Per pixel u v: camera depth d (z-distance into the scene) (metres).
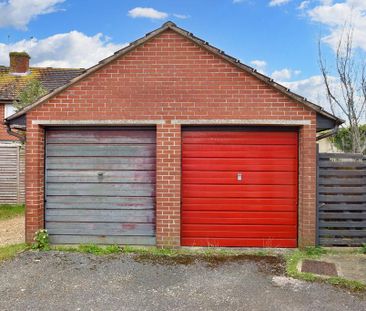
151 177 7.70
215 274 6.06
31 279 5.80
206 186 7.64
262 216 7.64
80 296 5.18
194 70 7.43
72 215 7.76
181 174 7.62
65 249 7.39
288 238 7.64
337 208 7.47
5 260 6.70
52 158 7.76
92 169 7.74
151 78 7.45
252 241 7.64
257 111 7.39
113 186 7.73
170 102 7.43
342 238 7.50
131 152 7.70
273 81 7.30
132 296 5.19
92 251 7.26
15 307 4.82
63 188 7.77
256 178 7.64
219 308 4.82
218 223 7.65
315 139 7.36
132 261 6.71
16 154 14.44
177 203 7.46
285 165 7.63
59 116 7.48
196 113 7.42
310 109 7.37
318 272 6.14
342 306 4.88
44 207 7.77
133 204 7.71
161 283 5.67
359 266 6.46
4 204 14.38
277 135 7.64
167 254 7.12
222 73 7.41
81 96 7.48
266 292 5.34
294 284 5.64
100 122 7.46
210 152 7.64
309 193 7.36
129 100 7.46
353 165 7.48
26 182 7.50
